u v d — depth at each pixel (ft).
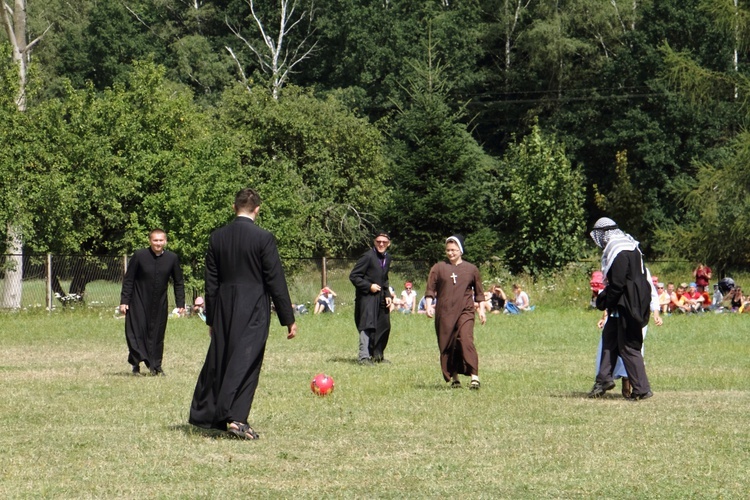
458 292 45.47
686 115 221.25
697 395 43.09
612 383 41.70
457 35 237.86
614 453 28.50
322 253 180.24
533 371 54.49
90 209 129.18
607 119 237.04
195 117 149.59
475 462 27.14
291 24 237.25
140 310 51.78
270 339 77.92
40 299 109.50
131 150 132.05
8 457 27.66
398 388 45.39
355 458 27.68
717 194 143.84
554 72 241.96
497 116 251.80
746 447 29.48
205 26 241.96
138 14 241.14
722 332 84.74
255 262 30.99
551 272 149.07
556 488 23.90
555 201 152.87
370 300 59.41
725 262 145.07
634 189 212.64
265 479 24.85
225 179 122.42
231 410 30.37
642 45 229.25
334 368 56.08
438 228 152.56
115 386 45.96
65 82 136.15
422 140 155.12
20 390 44.16
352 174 182.29
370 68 229.45
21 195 117.91
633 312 40.78
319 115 180.34
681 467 26.45
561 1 239.91
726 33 147.74
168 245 119.24
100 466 26.40
